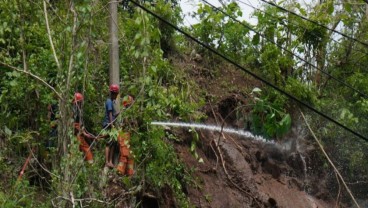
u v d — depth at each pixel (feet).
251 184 76.18
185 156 72.23
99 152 61.21
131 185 61.36
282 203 78.13
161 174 64.44
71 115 53.88
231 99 82.28
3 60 60.13
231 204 72.84
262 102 60.03
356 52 92.58
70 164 52.34
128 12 84.53
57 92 54.90
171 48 82.74
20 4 57.88
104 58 67.41
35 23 63.41
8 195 53.93
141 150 62.49
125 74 64.44
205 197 70.95
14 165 58.95
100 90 66.13
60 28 57.31
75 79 55.01
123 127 60.70
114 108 60.85
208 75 84.12
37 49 64.13
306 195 83.10
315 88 89.04
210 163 75.25
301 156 85.25
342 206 85.81
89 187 54.54
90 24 54.54
